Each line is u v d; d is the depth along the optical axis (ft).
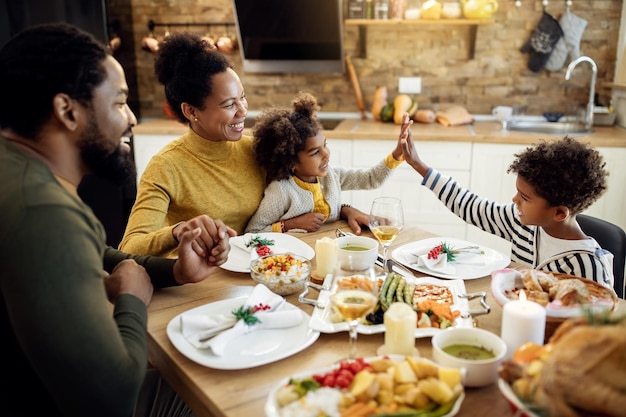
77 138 3.19
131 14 12.30
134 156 11.07
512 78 11.69
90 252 2.93
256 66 12.05
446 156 10.26
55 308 2.73
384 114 11.47
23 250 2.72
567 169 4.52
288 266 4.33
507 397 2.62
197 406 3.37
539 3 11.20
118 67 3.32
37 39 3.01
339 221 6.25
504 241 10.47
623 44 10.96
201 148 5.75
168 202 5.58
